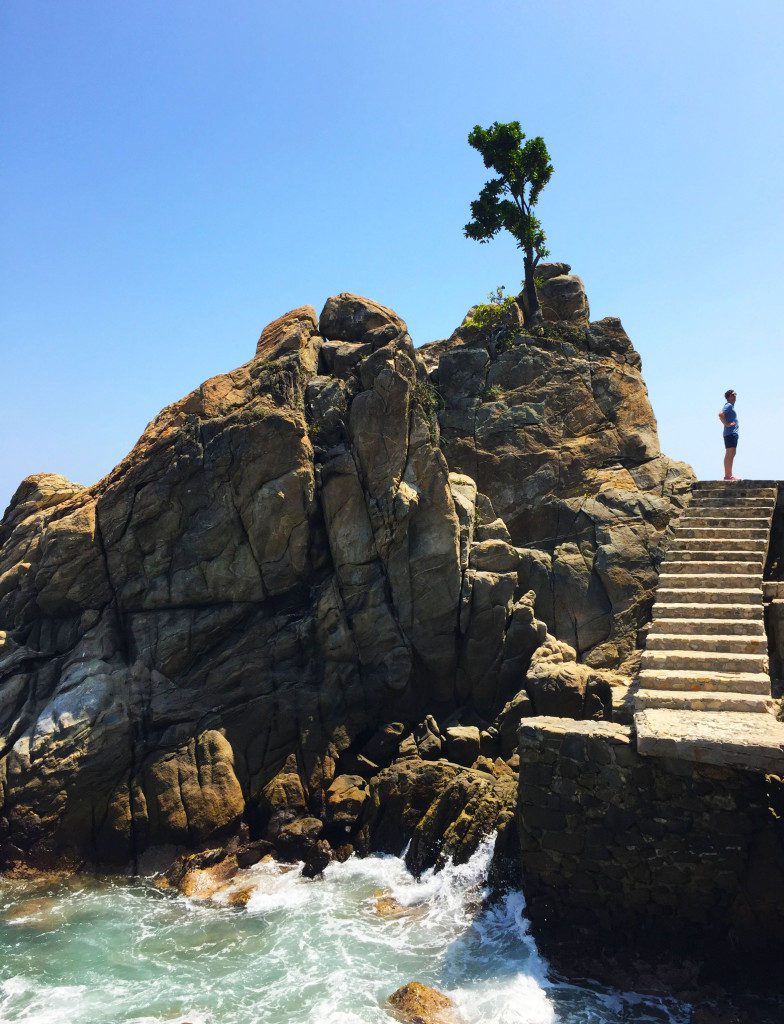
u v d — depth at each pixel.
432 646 19.94
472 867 15.72
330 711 19.20
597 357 24.77
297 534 19.72
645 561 21.08
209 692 19.25
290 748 18.75
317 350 22.25
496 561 20.72
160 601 19.94
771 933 12.35
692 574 17.47
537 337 24.91
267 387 20.53
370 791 17.95
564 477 23.03
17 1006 12.68
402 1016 12.11
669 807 12.95
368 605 19.84
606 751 13.35
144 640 19.70
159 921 15.38
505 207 26.64
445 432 24.00
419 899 15.59
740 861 12.54
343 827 17.42
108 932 14.97
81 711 18.64
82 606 20.23
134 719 18.78
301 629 19.64
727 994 12.32
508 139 26.55
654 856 13.07
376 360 20.47
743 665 14.73
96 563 20.12
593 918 13.64
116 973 13.60
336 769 18.80
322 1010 12.36
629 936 13.35
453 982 13.05
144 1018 12.30
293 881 16.58
